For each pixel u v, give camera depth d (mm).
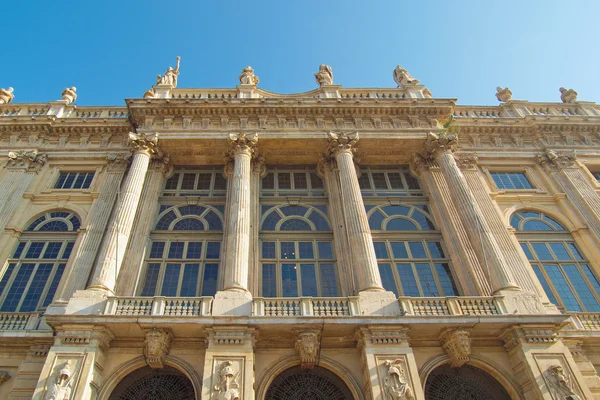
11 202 18031
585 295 16422
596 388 12805
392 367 11750
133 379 12789
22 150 20078
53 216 18234
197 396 12055
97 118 21094
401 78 24188
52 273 16016
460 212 16953
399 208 19078
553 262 17453
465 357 12930
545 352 12609
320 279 15883
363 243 15305
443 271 16578
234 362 11766
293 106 20250
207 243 17016
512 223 18984
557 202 19750
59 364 11492
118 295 14484
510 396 12922
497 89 25734
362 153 20422
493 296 13945
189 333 12781
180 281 15625
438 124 20750
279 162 20469
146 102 19766
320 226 18016
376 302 13438
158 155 19141
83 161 20109
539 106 24031
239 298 13320
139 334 12750
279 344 13062
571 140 22297
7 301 15227
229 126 19938
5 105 22203
